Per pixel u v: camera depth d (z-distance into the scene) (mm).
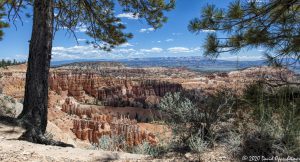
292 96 5832
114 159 5625
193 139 5430
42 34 9188
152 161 5164
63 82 139125
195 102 5789
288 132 4379
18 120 8695
